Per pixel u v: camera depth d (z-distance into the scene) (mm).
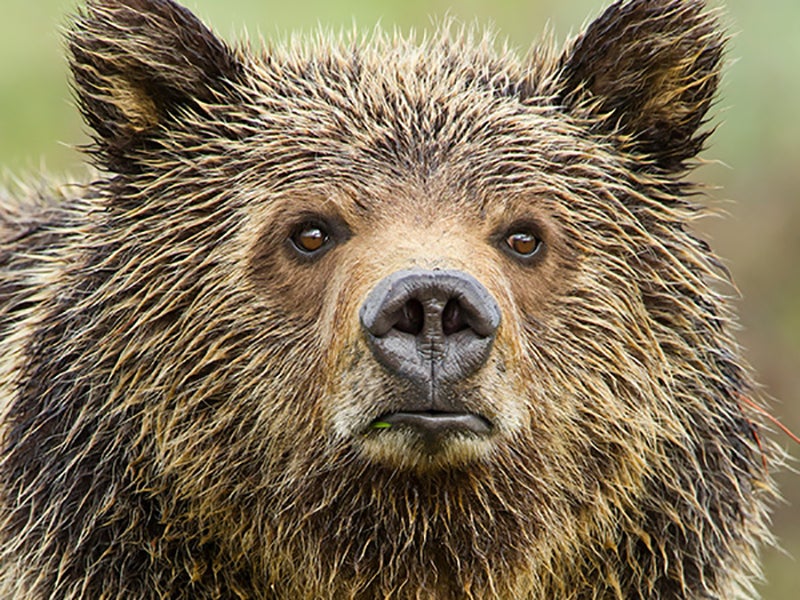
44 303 11070
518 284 10320
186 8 10859
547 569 10773
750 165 20750
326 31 18375
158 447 10500
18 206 14266
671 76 11070
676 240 11000
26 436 10758
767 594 18234
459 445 9461
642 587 10945
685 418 10820
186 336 10445
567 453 10523
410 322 9211
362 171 10328
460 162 10375
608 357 10547
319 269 10266
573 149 10734
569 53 11266
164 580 10617
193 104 11008
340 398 9562
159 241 10562
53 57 23812
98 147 11195
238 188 10570
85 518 10555
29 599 10805
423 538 10164
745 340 20203
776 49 20391
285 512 10453
